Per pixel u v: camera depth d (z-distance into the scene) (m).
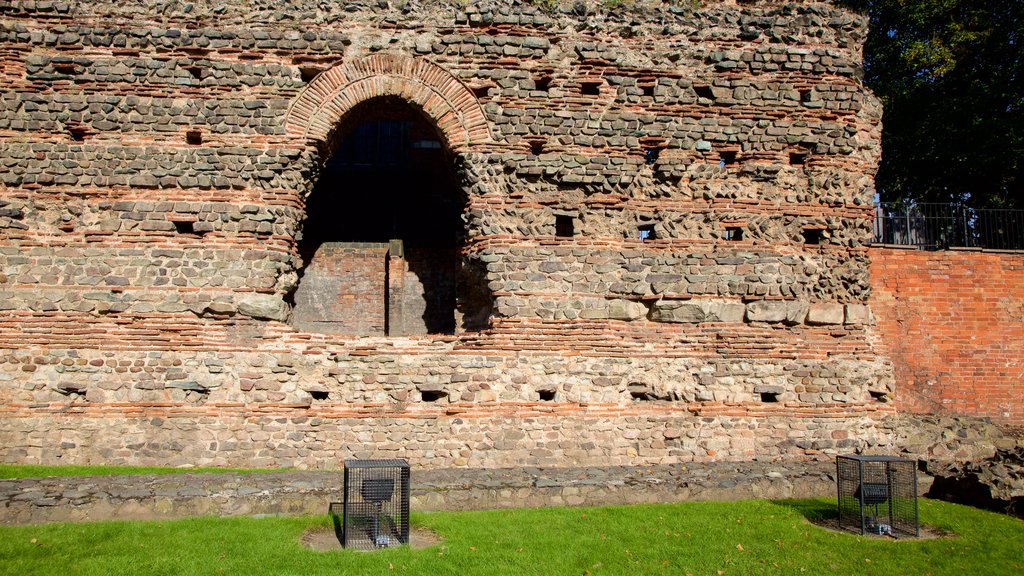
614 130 14.73
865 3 26.64
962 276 16.62
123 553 8.19
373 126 20.06
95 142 13.84
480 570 7.93
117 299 13.47
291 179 14.13
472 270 14.54
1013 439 15.12
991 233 17.83
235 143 14.01
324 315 17.94
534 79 14.73
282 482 10.60
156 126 13.91
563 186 14.55
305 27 14.38
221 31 14.17
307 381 13.64
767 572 8.16
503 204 14.38
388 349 13.91
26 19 13.98
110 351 13.37
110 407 13.20
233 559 8.08
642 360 14.29
